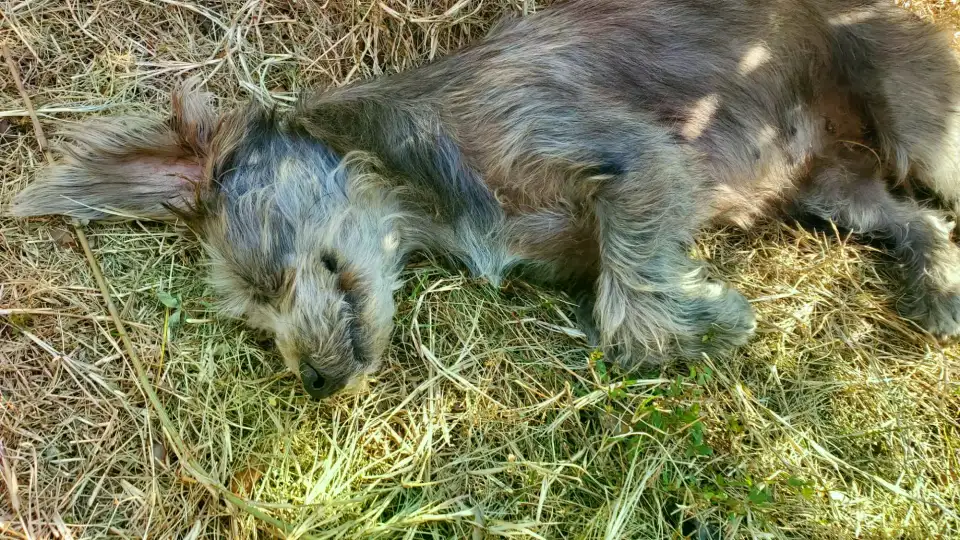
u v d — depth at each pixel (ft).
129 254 1.66
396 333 1.63
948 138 1.72
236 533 1.39
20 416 1.50
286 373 1.57
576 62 1.59
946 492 1.50
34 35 1.76
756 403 1.55
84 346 1.57
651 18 1.64
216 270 1.55
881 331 1.67
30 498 1.44
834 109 1.76
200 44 1.84
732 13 1.66
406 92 1.61
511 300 1.68
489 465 1.48
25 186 1.67
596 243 1.63
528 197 1.59
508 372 1.57
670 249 1.55
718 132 1.64
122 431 1.51
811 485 1.42
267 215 1.50
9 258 1.61
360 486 1.45
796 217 1.81
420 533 1.40
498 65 1.58
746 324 1.56
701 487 1.45
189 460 1.45
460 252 1.65
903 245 1.71
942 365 1.62
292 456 1.48
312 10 1.86
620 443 1.48
